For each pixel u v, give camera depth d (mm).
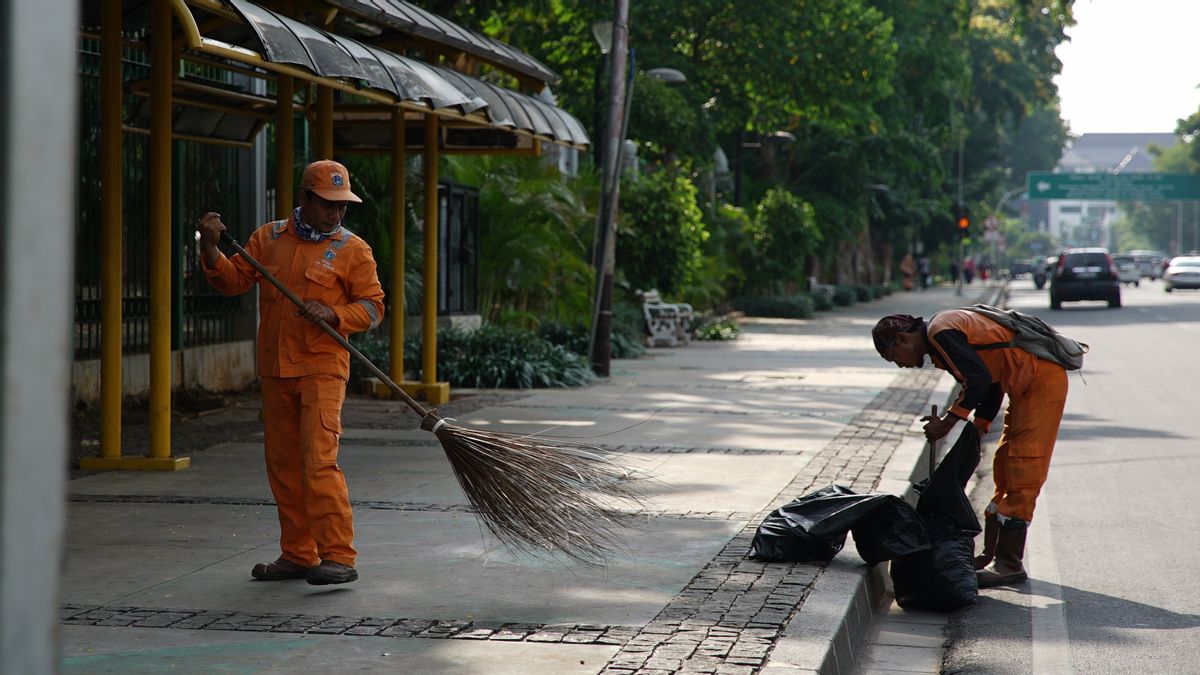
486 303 29281
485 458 7852
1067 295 60062
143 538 9648
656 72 31969
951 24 61062
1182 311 57688
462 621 7305
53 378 2494
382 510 10805
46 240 2469
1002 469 9555
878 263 90438
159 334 12953
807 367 26984
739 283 50594
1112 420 19562
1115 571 9945
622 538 9703
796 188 62688
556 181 30500
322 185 7945
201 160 20125
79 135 17266
